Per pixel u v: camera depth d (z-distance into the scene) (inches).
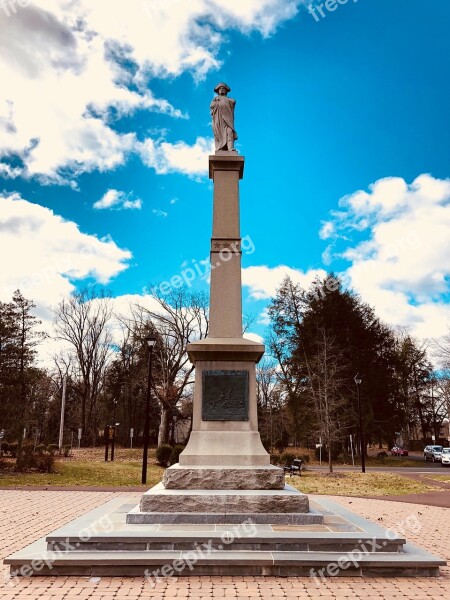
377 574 316.2
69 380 2464.3
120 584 294.8
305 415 1768.0
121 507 457.7
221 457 441.7
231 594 277.4
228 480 418.6
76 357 2405.3
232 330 497.7
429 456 1879.9
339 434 1621.6
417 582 304.0
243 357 467.2
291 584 297.1
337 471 1299.2
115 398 2576.3
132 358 2384.4
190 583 297.4
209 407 459.8
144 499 387.9
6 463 1175.0
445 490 874.1
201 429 454.9
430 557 326.6
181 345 1691.7
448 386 2316.7
